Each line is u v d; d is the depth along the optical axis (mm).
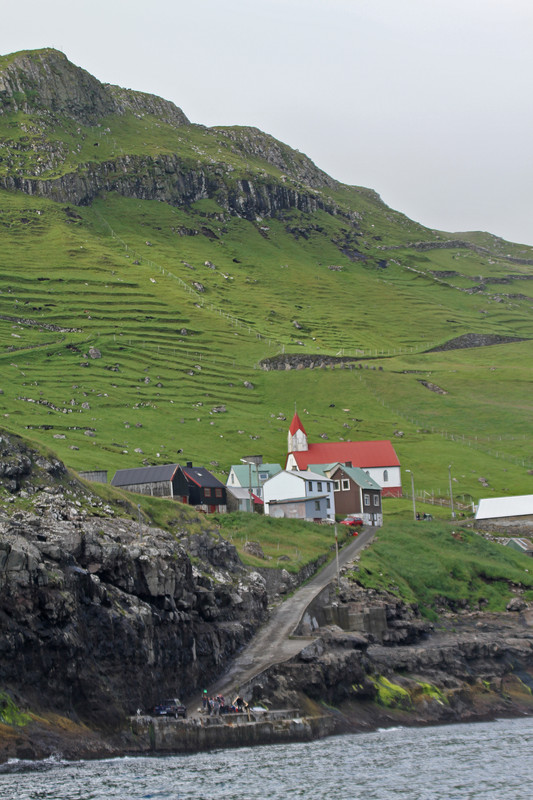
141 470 179750
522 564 193500
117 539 103625
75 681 87000
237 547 155625
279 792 77562
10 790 70688
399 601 154375
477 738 110188
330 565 164875
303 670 114562
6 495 105500
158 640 99500
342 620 143250
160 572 103438
